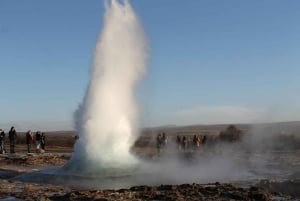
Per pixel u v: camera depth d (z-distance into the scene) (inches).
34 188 647.8
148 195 550.9
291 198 568.1
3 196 565.6
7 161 1029.8
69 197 540.7
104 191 581.6
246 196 557.0
